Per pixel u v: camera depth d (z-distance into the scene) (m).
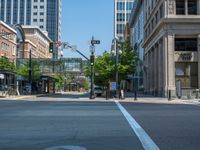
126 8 159.88
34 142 11.11
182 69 64.44
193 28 63.22
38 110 25.91
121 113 23.25
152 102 43.25
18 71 100.06
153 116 21.09
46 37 197.25
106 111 25.14
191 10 63.75
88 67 73.69
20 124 16.33
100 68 70.31
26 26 172.38
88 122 17.31
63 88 165.25
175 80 64.06
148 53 86.94
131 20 127.69
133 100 49.09
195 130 14.19
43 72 112.44
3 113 22.94
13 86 71.31
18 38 143.62
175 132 13.55
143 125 16.06
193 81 64.25
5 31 120.38
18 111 24.80
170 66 63.03
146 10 90.88
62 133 13.23
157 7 71.62
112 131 13.87
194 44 64.75
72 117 20.03
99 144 10.74
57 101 43.09
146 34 90.06
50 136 12.44
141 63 98.81
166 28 63.38
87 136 12.47
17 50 142.38
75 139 11.73
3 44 118.00
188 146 10.34
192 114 22.81
